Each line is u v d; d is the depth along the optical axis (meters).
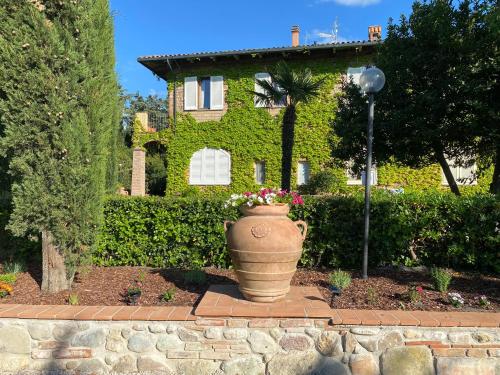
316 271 5.16
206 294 3.97
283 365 3.31
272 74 11.98
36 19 3.97
